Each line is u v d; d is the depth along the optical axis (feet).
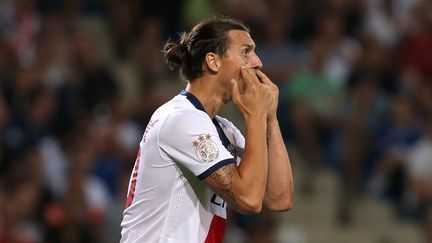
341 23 154.61
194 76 57.82
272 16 149.38
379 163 142.10
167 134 56.08
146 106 138.62
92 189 123.95
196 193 56.90
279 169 60.08
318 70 143.33
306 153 140.97
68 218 118.11
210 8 152.05
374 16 156.87
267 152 57.77
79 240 118.21
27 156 123.44
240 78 57.36
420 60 153.89
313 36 152.97
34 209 119.85
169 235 56.54
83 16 162.30
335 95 143.02
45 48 143.54
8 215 115.85
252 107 56.29
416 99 147.13
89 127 134.00
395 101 144.56
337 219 141.18
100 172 127.24
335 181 142.51
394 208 142.10
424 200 138.00
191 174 56.65
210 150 55.26
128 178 124.88
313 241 138.82
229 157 55.52
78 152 125.39
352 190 141.18
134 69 155.12
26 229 117.70
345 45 151.23
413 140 142.20
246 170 54.95
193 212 56.85
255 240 117.60
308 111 140.87
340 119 142.00
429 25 156.87
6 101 135.85
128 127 135.85
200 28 57.72
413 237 139.13
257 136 55.67
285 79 143.74
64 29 152.05
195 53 57.47
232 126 61.11
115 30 160.25
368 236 140.56
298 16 152.97
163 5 158.20
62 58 144.56
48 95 135.64
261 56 146.51
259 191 54.80
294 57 146.61
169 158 56.39
